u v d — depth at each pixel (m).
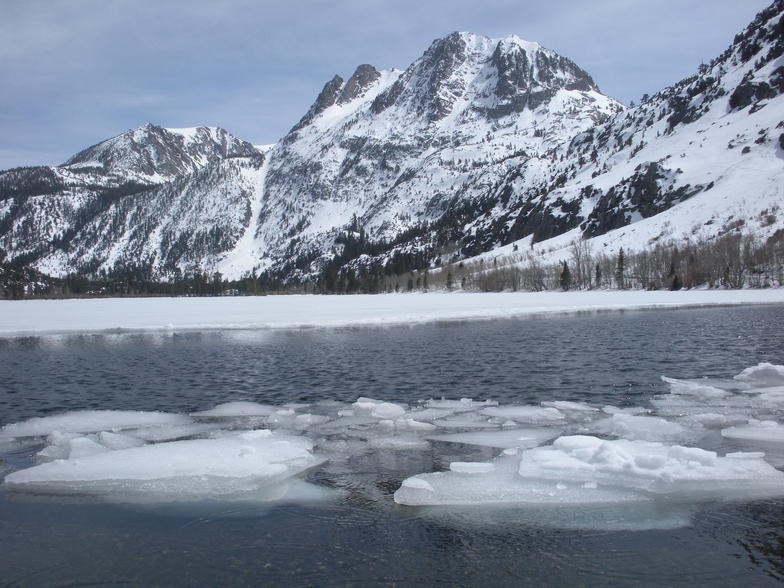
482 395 20.73
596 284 137.38
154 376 25.31
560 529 9.92
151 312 72.81
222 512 10.70
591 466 12.28
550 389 21.53
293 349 34.16
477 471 12.44
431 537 9.70
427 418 17.36
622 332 41.38
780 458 13.08
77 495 11.45
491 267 187.38
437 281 189.38
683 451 12.91
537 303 84.94
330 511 10.71
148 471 12.50
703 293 105.50
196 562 8.95
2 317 63.84
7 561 9.01
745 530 9.82
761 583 8.25
